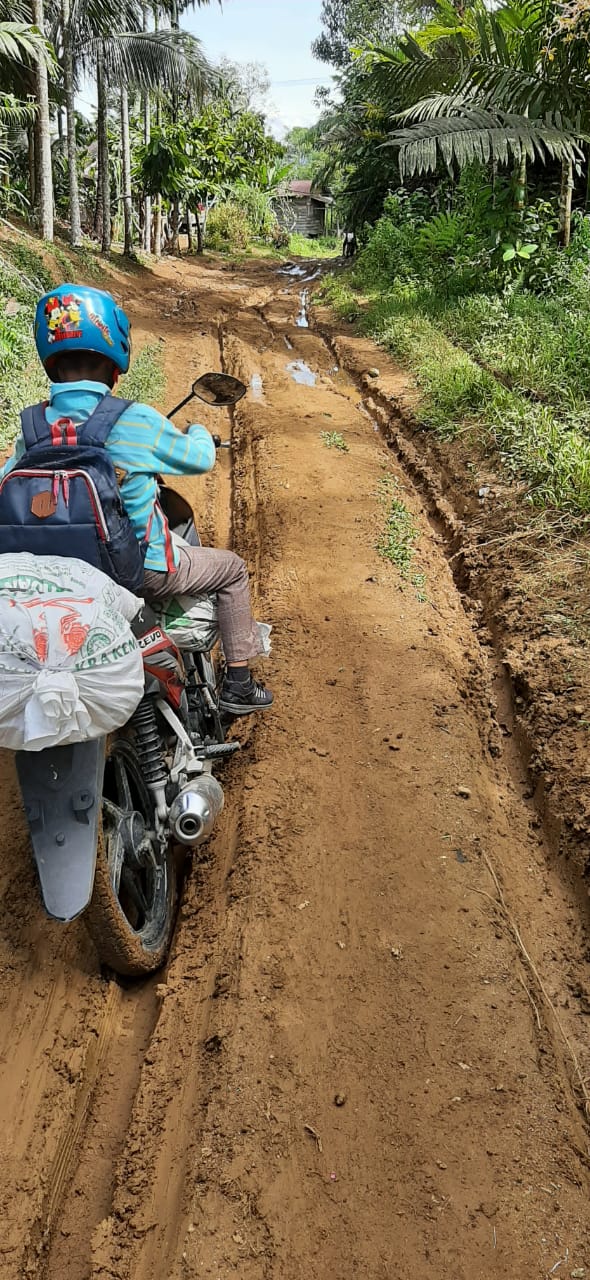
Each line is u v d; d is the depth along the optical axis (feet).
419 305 44.68
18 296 38.93
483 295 40.60
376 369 36.01
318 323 49.42
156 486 10.39
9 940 11.05
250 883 11.67
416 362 35.45
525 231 42.01
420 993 10.22
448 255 47.96
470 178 48.14
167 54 58.75
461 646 17.46
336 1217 8.12
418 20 71.00
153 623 10.61
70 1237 8.43
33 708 7.69
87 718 8.05
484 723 15.34
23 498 8.67
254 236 130.82
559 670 15.44
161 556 10.11
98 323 9.37
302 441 27.81
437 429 27.35
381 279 57.93
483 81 39.14
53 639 7.82
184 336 44.37
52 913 8.15
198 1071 9.59
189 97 65.00
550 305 36.78
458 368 30.42
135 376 31.58
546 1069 9.48
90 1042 9.97
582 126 39.34
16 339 31.27
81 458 8.81
